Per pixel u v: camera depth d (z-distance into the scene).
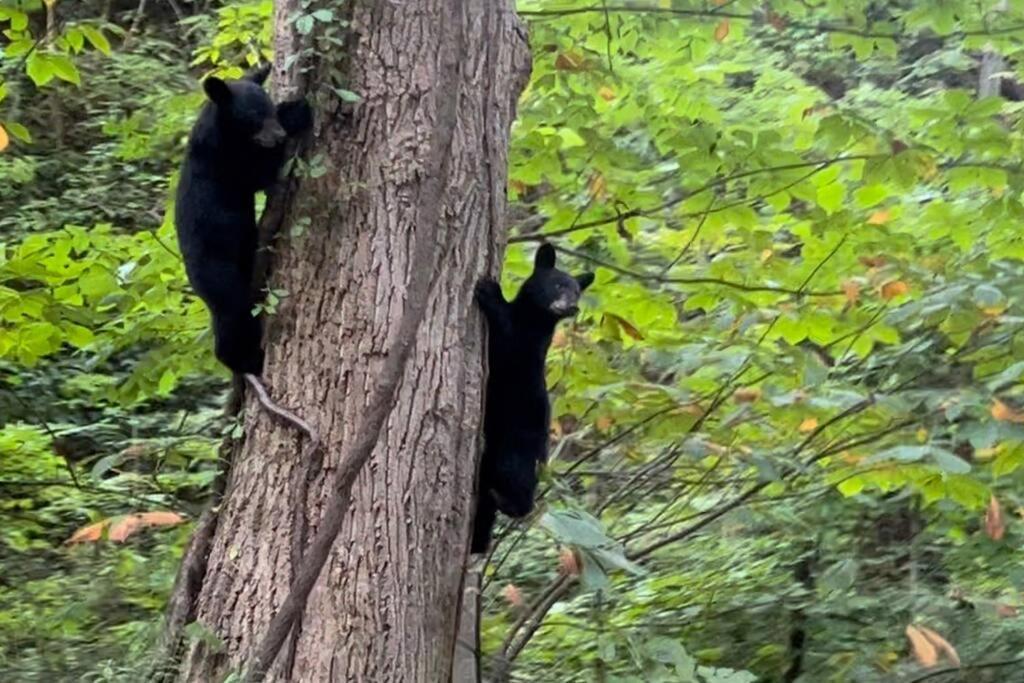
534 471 8.45
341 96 6.68
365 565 6.40
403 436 6.58
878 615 13.11
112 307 10.68
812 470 11.20
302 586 5.91
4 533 12.67
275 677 6.27
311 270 6.73
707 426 11.29
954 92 9.68
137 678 6.87
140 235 10.45
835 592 12.88
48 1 10.16
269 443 6.68
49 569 12.59
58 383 15.20
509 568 13.12
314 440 6.52
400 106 6.83
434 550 6.64
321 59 6.86
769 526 13.60
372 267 6.67
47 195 20.00
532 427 8.47
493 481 8.41
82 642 9.93
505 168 7.41
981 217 10.30
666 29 10.98
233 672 6.23
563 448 12.63
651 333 11.38
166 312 10.72
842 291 10.46
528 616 11.57
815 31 11.33
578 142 10.62
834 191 10.38
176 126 11.95
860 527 13.96
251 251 7.63
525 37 7.70
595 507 12.21
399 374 5.98
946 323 10.04
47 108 20.81
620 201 11.09
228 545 6.66
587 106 10.95
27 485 11.80
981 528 12.96
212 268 7.46
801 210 12.07
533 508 8.90
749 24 12.84
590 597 12.34
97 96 21.19
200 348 10.27
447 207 6.94
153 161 19.36
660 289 11.73
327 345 6.63
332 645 6.32
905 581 13.83
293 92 7.07
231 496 6.77
